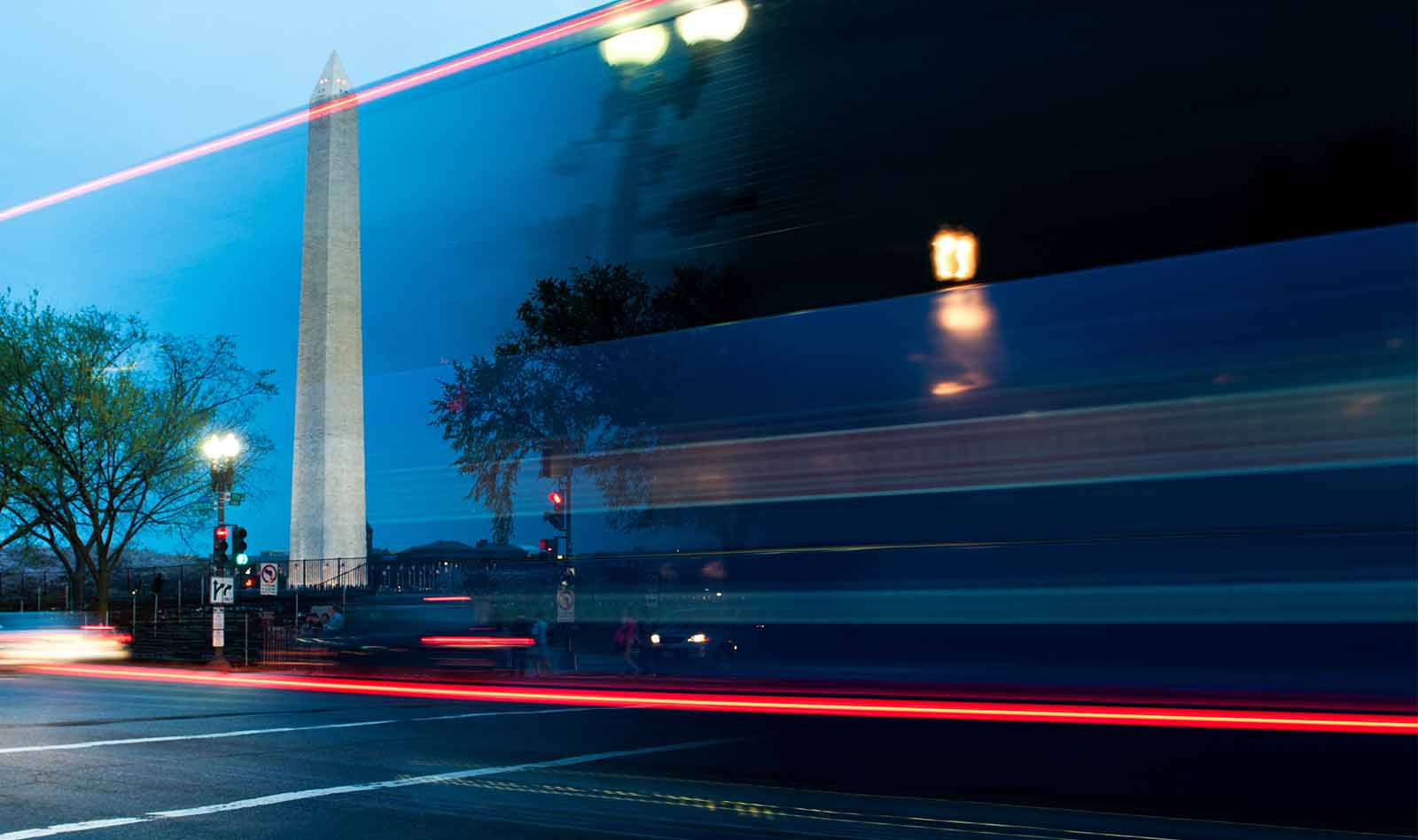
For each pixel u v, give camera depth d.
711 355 15.35
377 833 9.14
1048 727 14.68
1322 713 11.54
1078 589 12.51
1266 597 11.29
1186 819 9.37
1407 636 10.80
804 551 15.21
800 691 17.56
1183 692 12.62
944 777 11.67
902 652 15.50
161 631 46.09
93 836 9.11
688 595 22.86
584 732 16.08
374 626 28.77
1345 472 10.89
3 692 24.19
